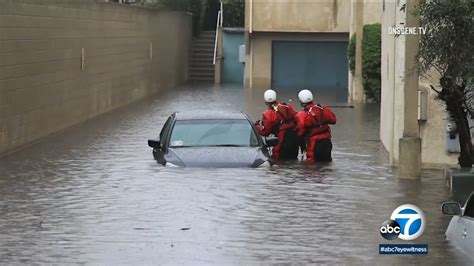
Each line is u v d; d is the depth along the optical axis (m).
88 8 29.22
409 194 15.56
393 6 21.17
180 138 18.52
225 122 18.95
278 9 45.31
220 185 15.80
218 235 12.14
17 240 11.88
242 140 18.53
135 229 12.48
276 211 13.77
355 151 22.14
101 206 14.12
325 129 19.77
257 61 46.88
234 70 52.12
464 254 9.70
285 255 11.12
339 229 12.60
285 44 46.81
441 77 15.08
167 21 45.88
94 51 30.17
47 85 24.23
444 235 12.25
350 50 38.59
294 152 20.03
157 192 15.22
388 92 21.83
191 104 36.12
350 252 11.32
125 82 35.69
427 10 14.11
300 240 11.93
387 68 22.55
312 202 14.56
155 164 18.48
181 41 50.41
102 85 31.48
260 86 47.03
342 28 44.84
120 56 34.62
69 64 26.72
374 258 11.02
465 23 13.90
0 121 20.08
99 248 11.41
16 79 21.30
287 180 16.70
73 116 27.33
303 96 19.86
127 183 16.20
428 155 19.36
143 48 39.53
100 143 22.98
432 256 11.07
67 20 26.41
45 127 24.06
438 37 14.09
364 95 37.66
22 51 21.78
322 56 46.75
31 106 22.66
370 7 37.72
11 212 13.75
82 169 18.19
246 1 45.84
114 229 12.48
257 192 15.27
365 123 29.47
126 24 35.75
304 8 45.06
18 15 21.39
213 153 17.91
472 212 9.79
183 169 17.34
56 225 12.77
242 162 17.58
